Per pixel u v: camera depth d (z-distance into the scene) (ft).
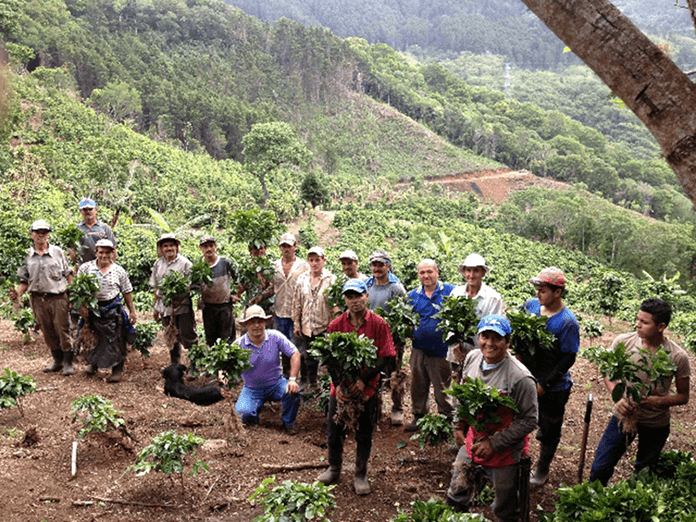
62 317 25.76
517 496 13.79
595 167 545.03
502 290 76.59
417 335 20.59
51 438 19.25
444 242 56.85
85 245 29.09
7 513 14.51
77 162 211.41
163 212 187.83
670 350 15.53
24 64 320.70
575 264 217.56
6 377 19.70
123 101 396.98
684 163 6.39
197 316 41.32
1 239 31.78
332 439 16.74
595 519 12.41
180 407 23.17
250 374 21.85
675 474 15.26
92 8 628.28
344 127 567.18
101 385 25.16
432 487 17.33
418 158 539.70
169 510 15.51
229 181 270.87
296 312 25.57
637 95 6.56
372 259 22.45
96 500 15.74
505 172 540.11
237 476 17.39
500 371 13.78
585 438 16.70
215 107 451.12
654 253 244.22
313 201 246.68
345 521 15.25
